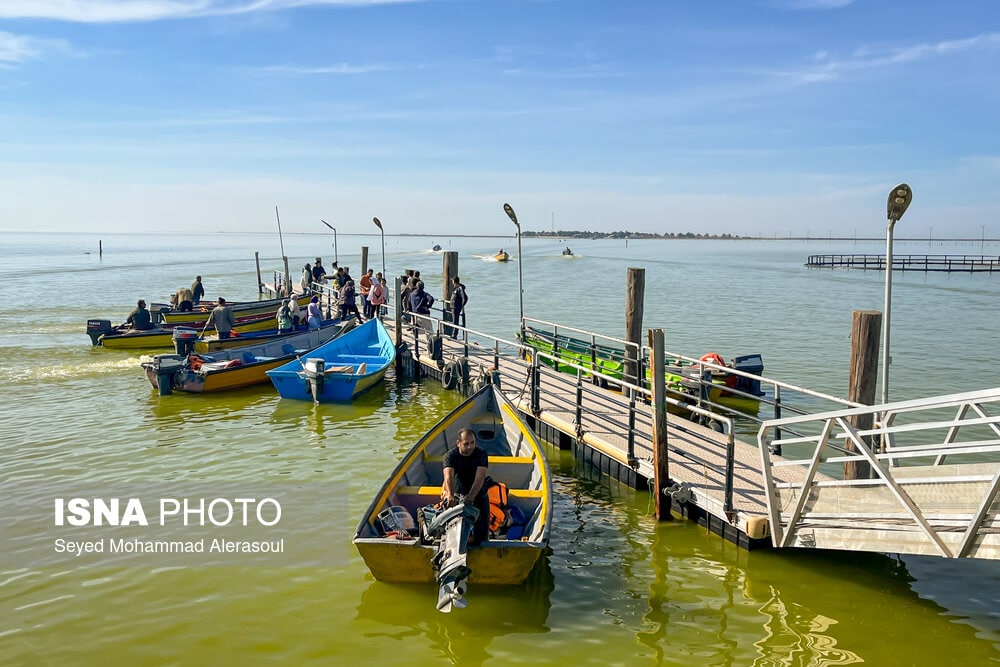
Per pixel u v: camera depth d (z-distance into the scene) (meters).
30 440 13.76
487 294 48.31
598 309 39.47
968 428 15.36
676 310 38.69
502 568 7.71
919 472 8.92
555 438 13.78
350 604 7.75
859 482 7.42
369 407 16.86
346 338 21.30
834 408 17.34
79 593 8.00
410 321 22.84
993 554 6.41
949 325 32.09
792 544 8.30
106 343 24.31
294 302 26.00
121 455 12.91
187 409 16.38
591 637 7.12
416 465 10.21
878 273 73.81
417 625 7.34
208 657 6.77
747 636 7.11
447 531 7.39
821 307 39.94
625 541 9.46
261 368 18.61
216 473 12.01
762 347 26.25
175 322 28.09
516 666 6.61
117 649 6.90
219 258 102.94
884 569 8.55
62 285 51.50
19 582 8.25
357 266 78.44
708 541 9.40
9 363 21.86
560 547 9.29
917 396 18.53
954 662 6.61
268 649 6.90
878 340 9.38
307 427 14.99
